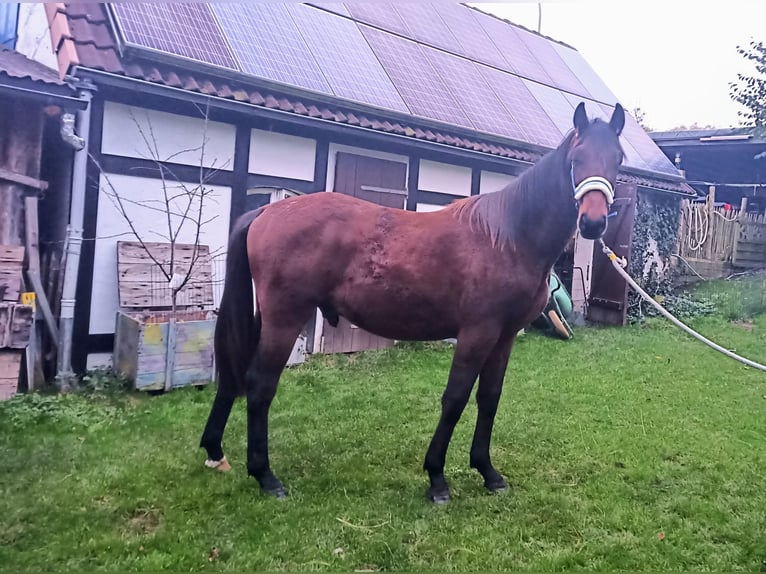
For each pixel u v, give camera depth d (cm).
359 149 646
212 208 540
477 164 765
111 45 474
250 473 301
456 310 296
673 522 281
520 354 648
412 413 436
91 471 311
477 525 274
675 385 529
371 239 300
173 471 316
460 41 961
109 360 484
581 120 287
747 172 1446
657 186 948
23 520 260
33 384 440
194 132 522
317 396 474
